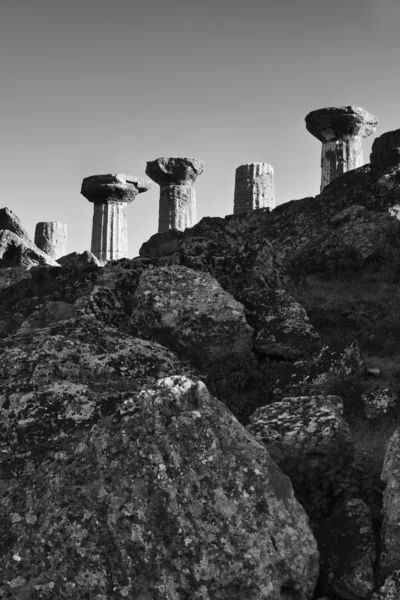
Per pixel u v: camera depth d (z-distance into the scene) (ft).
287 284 41.04
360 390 29.32
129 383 26.09
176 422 18.57
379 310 37.76
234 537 17.44
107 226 97.40
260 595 17.11
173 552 17.25
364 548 18.42
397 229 47.52
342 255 46.62
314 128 78.07
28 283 52.03
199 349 32.96
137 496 17.84
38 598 17.01
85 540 17.52
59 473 18.56
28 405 23.36
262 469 18.31
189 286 34.30
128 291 38.63
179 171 90.94
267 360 33.17
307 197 59.57
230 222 62.18
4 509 18.34
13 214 79.97
